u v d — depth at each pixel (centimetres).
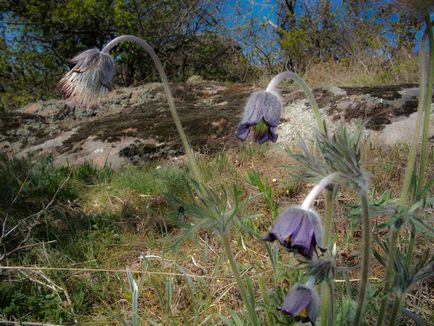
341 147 164
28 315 279
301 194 407
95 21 1482
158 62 207
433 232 168
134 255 342
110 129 609
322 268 164
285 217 160
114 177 493
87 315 283
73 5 1367
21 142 666
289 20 1310
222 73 1695
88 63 224
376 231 320
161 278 304
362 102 521
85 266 327
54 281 309
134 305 243
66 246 343
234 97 725
